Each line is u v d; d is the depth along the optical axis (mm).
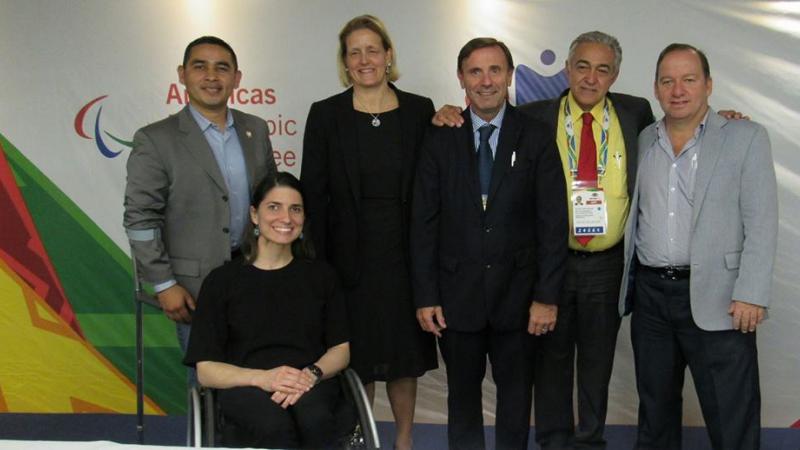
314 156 2854
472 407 2887
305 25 3562
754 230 2594
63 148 3662
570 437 3053
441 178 2752
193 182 2785
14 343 3779
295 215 2578
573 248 2938
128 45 3609
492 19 3520
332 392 2523
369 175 2820
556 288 2723
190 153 2789
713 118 2670
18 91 3643
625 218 2920
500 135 2723
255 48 3586
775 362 3561
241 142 2908
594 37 2877
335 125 2842
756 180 2596
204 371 2477
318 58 3570
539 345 3008
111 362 3773
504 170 2697
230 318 2561
